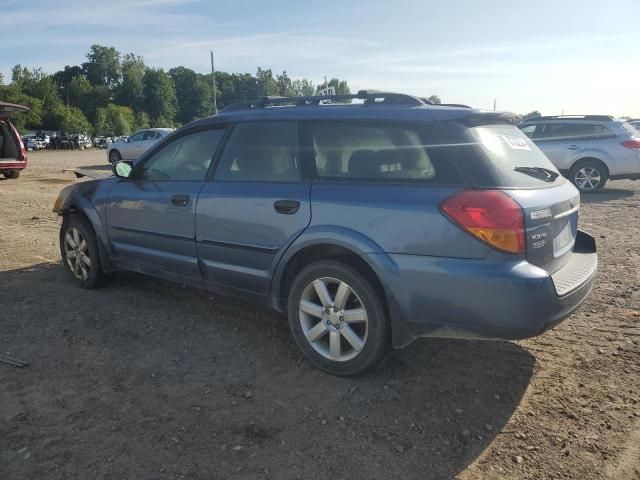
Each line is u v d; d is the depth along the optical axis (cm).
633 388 329
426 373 350
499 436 284
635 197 1139
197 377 346
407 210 307
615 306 461
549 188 331
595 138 1202
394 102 361
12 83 8856
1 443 274
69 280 541
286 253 354
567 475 255
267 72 10731
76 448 271
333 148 350
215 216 392
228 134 405
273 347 390
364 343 329
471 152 307
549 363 363
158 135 2034
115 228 475
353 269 328
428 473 256
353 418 300
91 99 10881
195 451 270
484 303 290
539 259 306
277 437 283
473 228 289
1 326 422
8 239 728
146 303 476
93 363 363
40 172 1795
